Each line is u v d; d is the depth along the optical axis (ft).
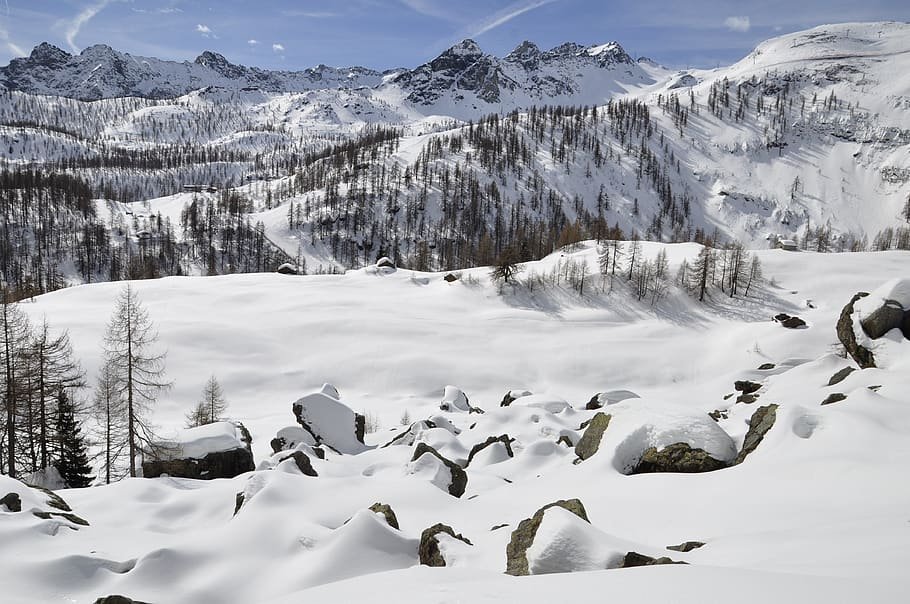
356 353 258.37
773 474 44.32
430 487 53.36
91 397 172.45
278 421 177.78
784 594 15.49
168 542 41.83
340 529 38.47
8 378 97.60
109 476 107.65
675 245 400.26
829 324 258.78
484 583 21.47
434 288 375.25
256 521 42.63
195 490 61.57
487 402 215.10
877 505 32.40
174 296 321.93
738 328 284.41
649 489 47.91
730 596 15.87
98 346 222.28
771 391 110.52
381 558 36.29
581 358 263.90
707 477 48.26
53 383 105.70
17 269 495.41
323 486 50.78
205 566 37.27
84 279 521.65
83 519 47.80
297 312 304.30
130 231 631.97
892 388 63.67
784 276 334.65
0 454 100.53
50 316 268.00
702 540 31.60
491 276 369.09
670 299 328.90
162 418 192.24
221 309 305.94
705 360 260.42
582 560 25.54
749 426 61.77
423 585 22.41
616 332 298.35
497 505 51.21
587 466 59.47
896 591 14.74
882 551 21.12
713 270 332.80
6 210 589.73
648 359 262.88
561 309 333.62
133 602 32.35
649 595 16.97
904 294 83.35
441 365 249.55
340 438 115.14
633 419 63.00
